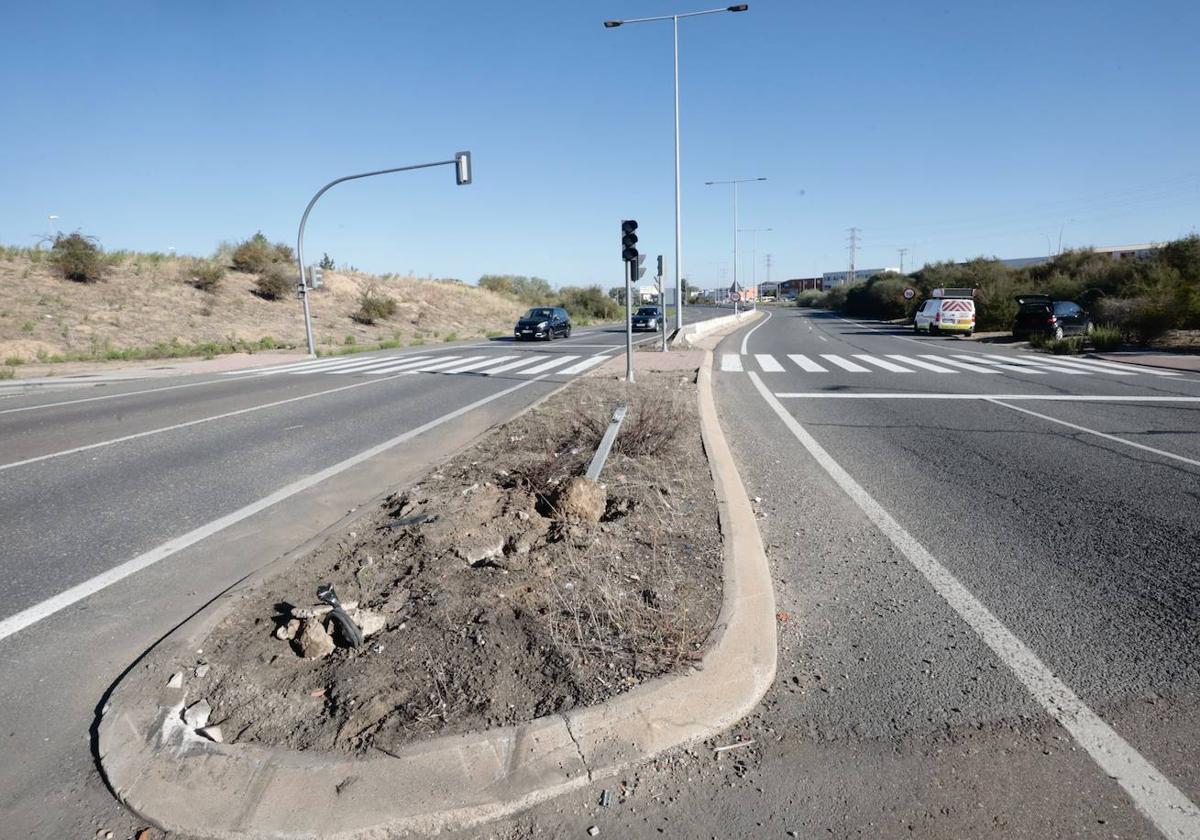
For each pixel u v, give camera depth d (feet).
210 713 9.43
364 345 98.12
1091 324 81.71
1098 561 15.30
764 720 9.62
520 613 11.84
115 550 16.53
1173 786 8.31
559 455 22.71
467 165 76.84
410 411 37.11
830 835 7.61
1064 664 11.05
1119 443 27.48
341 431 31.35
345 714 9.26
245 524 18.45
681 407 34.73
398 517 17.42
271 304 120.98
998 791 8.24
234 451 27.25
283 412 37.04
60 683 10.73
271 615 12.20
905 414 35.47
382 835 7.66
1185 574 14.53
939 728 9.44
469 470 22.17
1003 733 9.32
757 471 23.72
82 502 20.47
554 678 9.91
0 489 21.90
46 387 51.42
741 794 8.23
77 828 7.77
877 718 9.67
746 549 14.98
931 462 24.88
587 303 234.99
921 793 8.23
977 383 47.52
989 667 10.97
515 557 14.40
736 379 51.88
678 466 22.36
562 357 72.95
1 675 10.98
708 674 10.09
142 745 8.82
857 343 92.84
